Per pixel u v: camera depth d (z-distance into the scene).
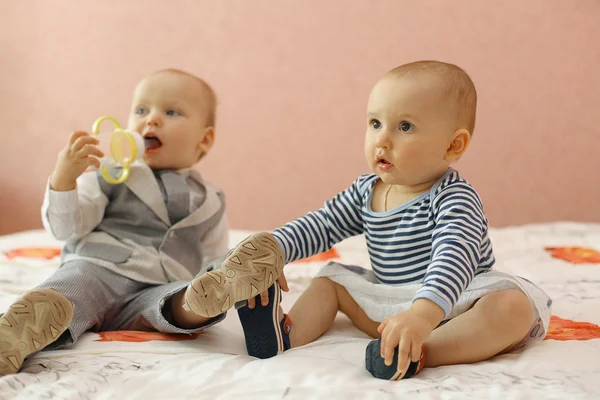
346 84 2.71
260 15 2.71
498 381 0.88
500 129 2.69
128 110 2.76
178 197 1.36
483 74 2.67
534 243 2.02
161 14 2.73
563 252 1.87
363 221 1.18
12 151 2.82
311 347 1.06
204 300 0.95
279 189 2.77
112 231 1.31
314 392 0.83
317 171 2.75
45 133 2.80
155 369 0.93
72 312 0.96
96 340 1.06
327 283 1.17
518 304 0.97
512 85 2.67
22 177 2.83
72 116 2.78
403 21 2.67
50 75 2.78
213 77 2.75
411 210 1.11
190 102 1.46
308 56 2.71
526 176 2.70
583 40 2.64
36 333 0.92
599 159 2.68
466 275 0.96
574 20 2.63
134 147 1.32
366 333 1.16
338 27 2.69
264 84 2.74
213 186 1.49
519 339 0.99
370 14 2.68
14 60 2.78
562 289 1.46
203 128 1.50
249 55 2.73
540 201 2.71
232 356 0.99
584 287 1.48
